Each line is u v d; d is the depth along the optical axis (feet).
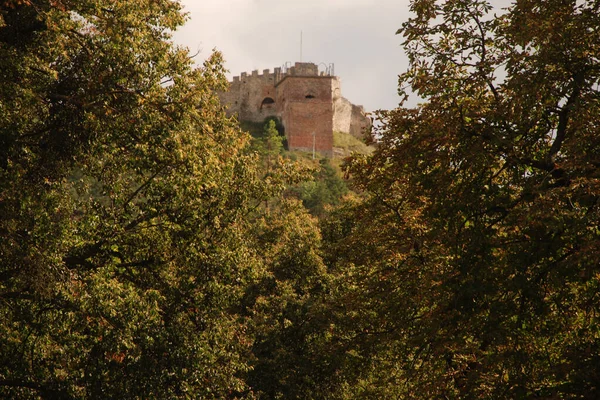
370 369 377.71
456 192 267.80
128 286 321.32
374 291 339.16
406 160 284.41
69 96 293.43
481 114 267.18
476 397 249.96
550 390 231.91
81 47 307.17
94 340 310.04
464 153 263.29
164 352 320.70
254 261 363.35
